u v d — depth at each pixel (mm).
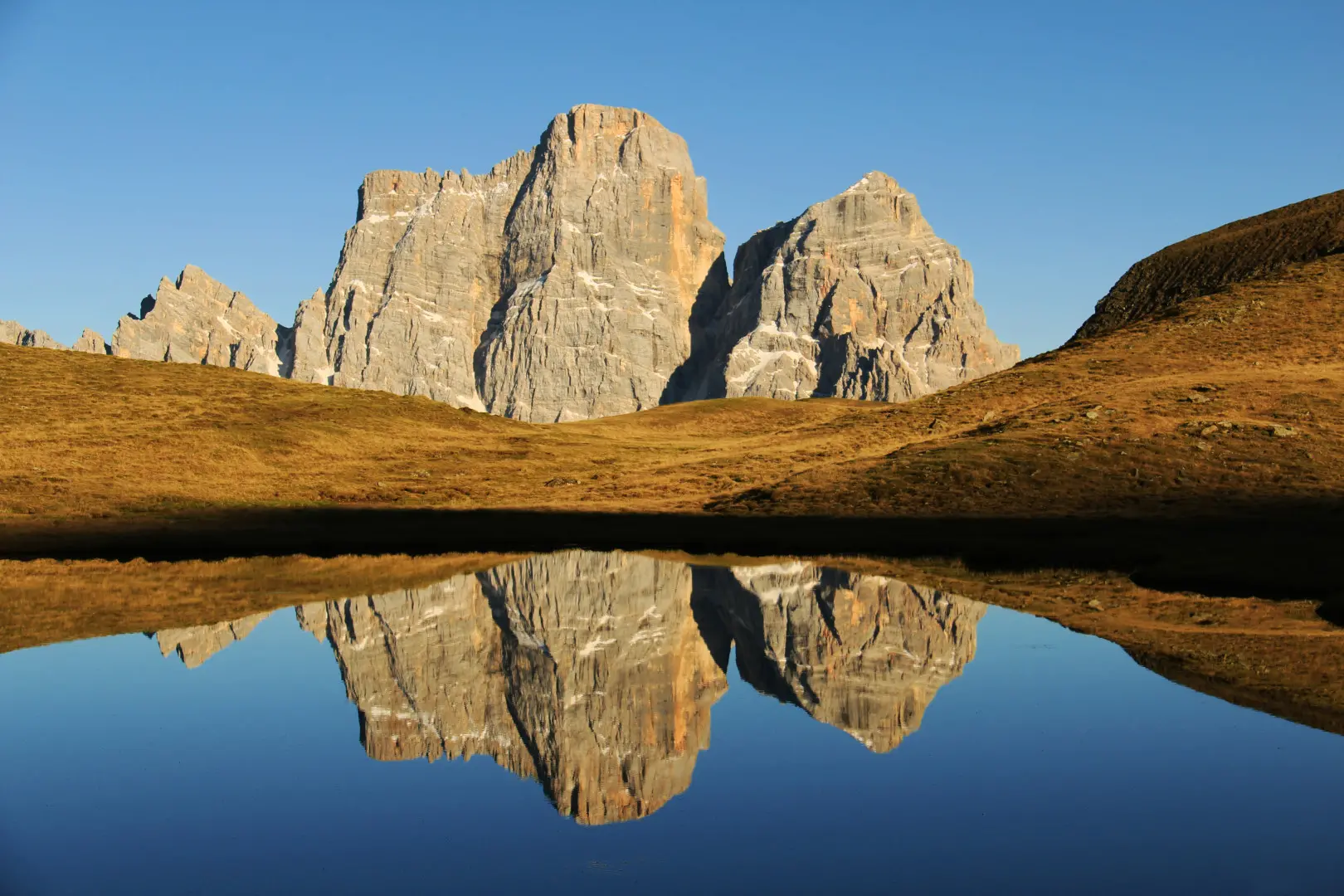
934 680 26922
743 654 30875
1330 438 66312
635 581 44125
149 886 15320
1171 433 69438
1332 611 33781
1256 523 53281
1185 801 18016
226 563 50531
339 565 49719
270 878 15664
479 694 26938
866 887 14805
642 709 25281
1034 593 38969
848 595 39812
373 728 23844
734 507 69062
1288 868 15305
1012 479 65125
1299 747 20859
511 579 44969
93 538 59188
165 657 30781
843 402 171750
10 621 35719
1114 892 14578
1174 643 30078
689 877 15320
